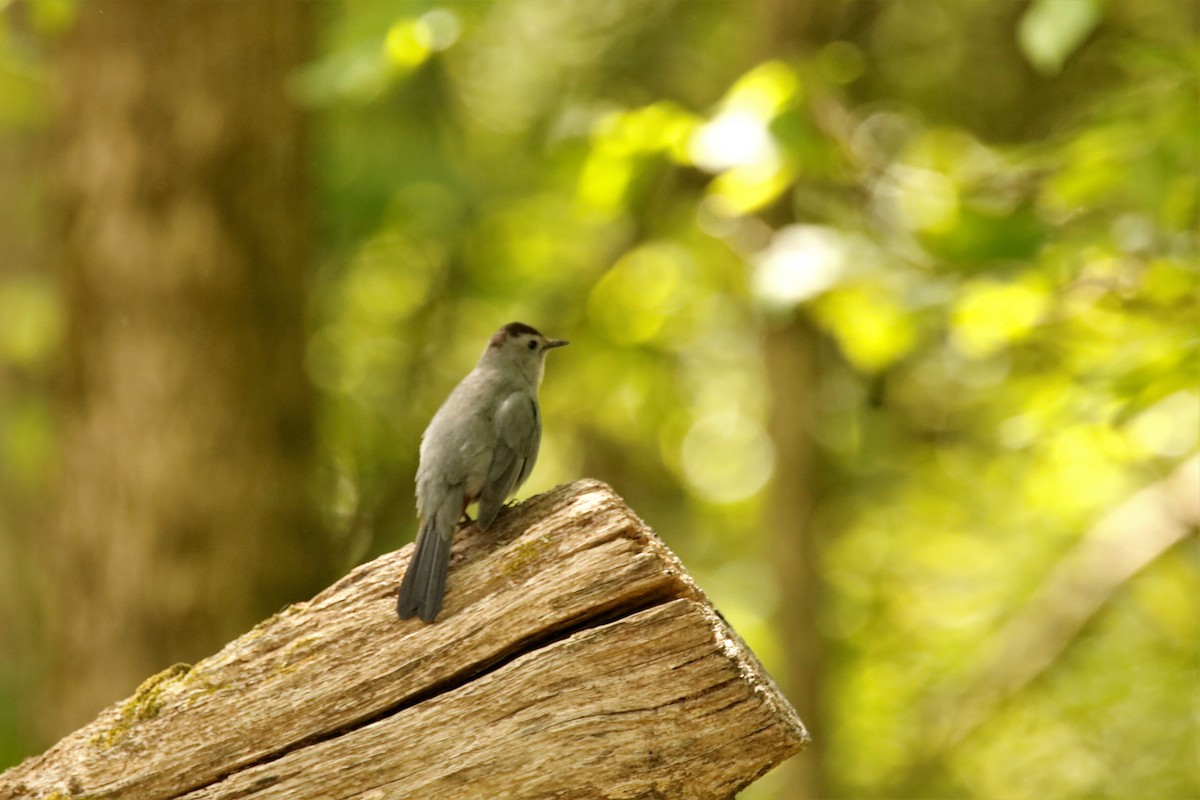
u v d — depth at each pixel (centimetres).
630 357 1755
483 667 553
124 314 1215
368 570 580
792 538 1509
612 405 1886
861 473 1794
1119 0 1530
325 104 1191
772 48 1477
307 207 1298
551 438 1959
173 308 1212
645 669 534
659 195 1708
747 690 529
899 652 1783
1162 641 1664
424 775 538
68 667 1224
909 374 1681
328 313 1738
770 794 1744
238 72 1227
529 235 1711
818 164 1128
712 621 537
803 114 1086
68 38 1242
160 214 1215
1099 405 972
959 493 1791
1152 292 1052
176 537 1201
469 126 1850
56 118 1268
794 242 1127
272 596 1234
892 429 1798
